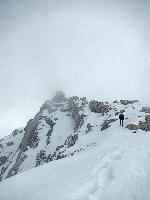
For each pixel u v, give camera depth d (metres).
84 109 92.06
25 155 89.56
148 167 21.03
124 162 22.62
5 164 103.88
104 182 18.80
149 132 42.22
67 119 100.88
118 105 81.56
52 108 113.25
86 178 20.00
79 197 17.23
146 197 15.95
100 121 71.94
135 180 18.59
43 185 21.89
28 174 27.39
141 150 26.83
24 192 21.61
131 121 52.78
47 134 96.25
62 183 20.56
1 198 22.05
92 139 50.03
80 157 29.14
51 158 71.12
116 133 45.59
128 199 15.97
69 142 68.81
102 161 23.69
